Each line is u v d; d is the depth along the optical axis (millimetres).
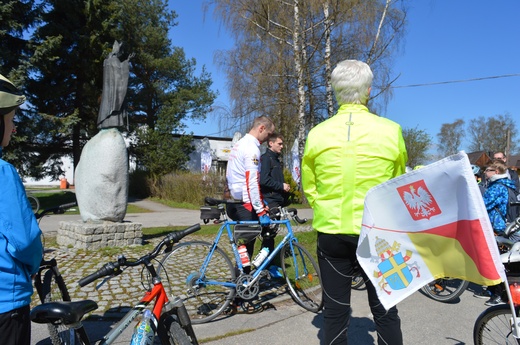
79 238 6852
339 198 2342
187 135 25219
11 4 15758
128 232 7137
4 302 1732
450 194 1997
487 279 1900
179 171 22234
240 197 4266
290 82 18531
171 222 11766
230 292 4004
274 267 4395
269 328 3740
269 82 18156
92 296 4430
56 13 20469
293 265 4344
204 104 29094
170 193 20078
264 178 4879
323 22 16719
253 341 3469
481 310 4355
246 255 4078
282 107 19188
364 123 2338
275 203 4965
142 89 28469
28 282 1841
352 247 2355
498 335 2906
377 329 2410
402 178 2086
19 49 17641
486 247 1894
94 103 21484
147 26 26703
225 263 4059
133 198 22297
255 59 18250
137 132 24812
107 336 2318
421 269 2109
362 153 2287
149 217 13172
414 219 2094
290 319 3957
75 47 20828
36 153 22281
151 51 27516
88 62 20906
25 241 1738
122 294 4496
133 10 24516
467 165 1920
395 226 2133
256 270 4105
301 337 3553
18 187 1772
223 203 4469
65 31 19812
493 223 5059
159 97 28375
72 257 6227
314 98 20172
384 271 2133
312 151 2447
